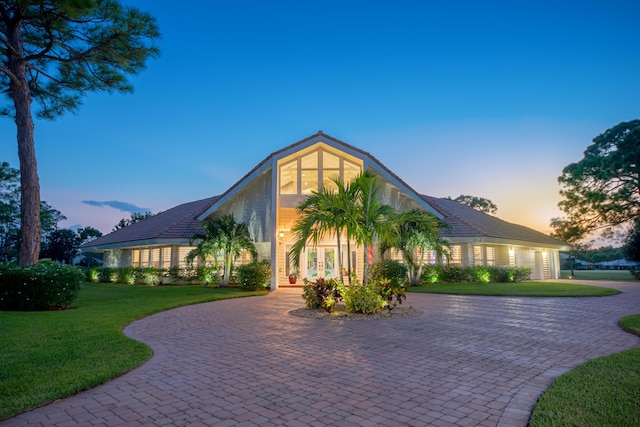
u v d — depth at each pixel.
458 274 22.34
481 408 4.17
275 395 4.61
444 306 12.54
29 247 13.02
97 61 14.84
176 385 5.00
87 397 4.60
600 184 33.66
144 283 23.75
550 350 6.71
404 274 19.09
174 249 23.81
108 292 17.98
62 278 11.95
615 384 4.68
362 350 6.77
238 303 14.10
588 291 16.48
